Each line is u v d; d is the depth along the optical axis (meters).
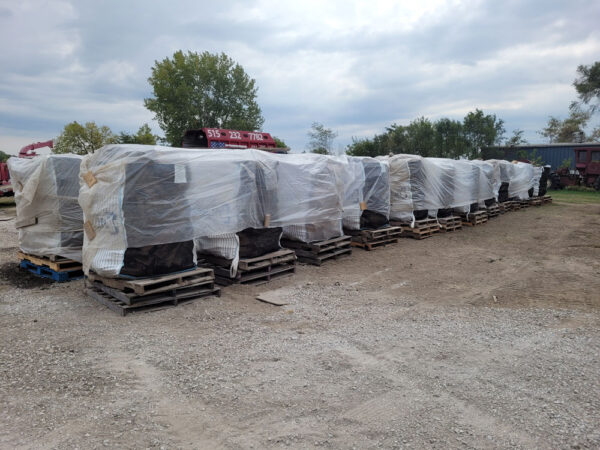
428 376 3.61
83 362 3.86
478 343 4.33
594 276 7.25
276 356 4.00
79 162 6.61
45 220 6.65
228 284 6.52
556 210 17.03
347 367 3.79
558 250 9.58
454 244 10.25
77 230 6.63
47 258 6.82
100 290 5.80
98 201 5.24
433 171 11.18
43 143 18.67
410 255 9.00
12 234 11.23
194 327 4.80
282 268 7.18
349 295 6.14
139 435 2.77
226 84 31.75
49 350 4.12
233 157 6.21
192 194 5.62
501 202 16.20
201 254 6.71
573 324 4.89
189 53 31.22
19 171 6.84
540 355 4.02
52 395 3.27
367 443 2.70
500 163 15.62
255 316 5.21
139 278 5.28
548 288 6.54
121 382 3.49
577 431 2.82
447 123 34.66
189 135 14.66
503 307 5.62
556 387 3.41
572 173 26.52
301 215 7.45
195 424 2.91
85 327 4.75
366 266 8.00
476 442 2.71
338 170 8.32
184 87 29.89
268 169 6.68
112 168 5.11
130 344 4.28
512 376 3.61
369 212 9.63
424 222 11.13
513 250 9.59
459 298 6.05
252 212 6.49
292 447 2.67
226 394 3.30
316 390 3.37
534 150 31.34
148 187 5.14
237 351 4.12
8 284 6.56
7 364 3.80
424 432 2.81
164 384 3.46
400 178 10.70
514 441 2.72
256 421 2.95
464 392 3.34
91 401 3.19
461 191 12.45
